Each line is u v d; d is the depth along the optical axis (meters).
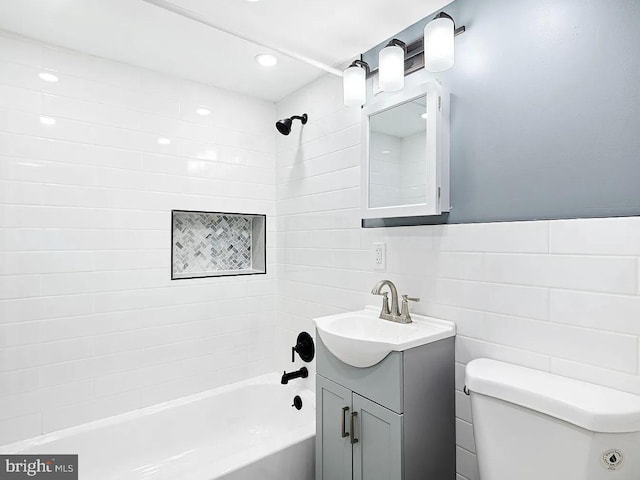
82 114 1.93
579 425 0.99
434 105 1.48
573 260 1.20
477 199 1.46
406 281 1.72
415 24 1.69
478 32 1.45
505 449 1.15
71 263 1.90
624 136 1.10
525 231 1.32
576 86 1.20
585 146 1.18
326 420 1.63
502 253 1.38
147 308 2.12
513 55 1.35
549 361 1.25
